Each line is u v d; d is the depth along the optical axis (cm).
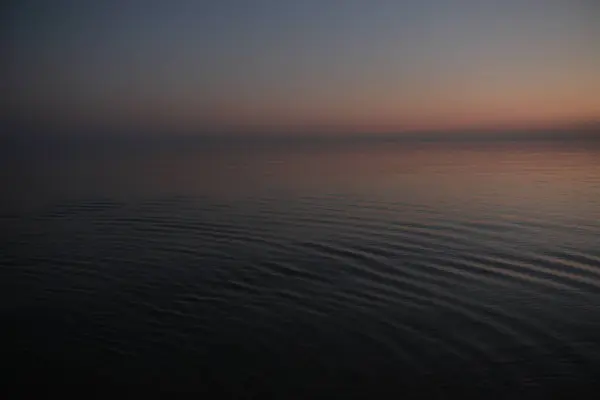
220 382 543
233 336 647
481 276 847
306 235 1104
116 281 845
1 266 917
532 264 898
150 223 1209
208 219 1245
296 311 721
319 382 540
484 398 509
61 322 692
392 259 939
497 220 1202
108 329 670
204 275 870
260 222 1215
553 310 710
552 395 512
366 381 541
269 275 866
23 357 598
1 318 704
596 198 1433
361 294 780
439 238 1066
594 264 890
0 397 517
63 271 892
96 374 560
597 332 643
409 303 744
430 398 510
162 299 769
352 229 1147
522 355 590
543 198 1444
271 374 557
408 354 596
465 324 671
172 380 548
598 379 538
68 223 1210
